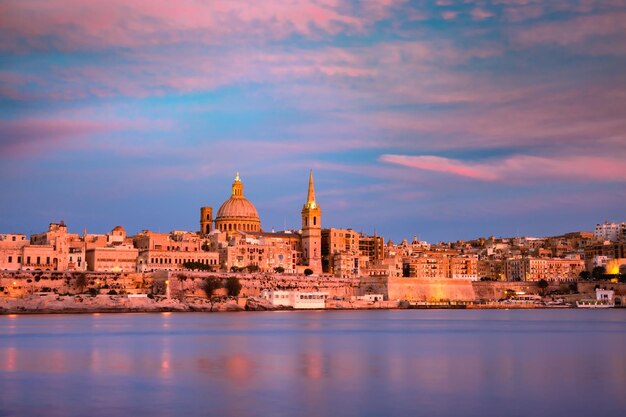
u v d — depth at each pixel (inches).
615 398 3344.0
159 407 3127.5
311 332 7440.9
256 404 3189.0
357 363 4623.5
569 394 3442.4
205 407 3125.0
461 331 7864.2
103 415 2987.2
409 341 6358.3
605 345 6003.9
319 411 3051.2
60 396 3383.4
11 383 3757.4
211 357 4933.6
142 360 4741.6
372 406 3149.6
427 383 3754.9
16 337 6555.1
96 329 7691.9
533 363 4645.7
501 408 3120.1
